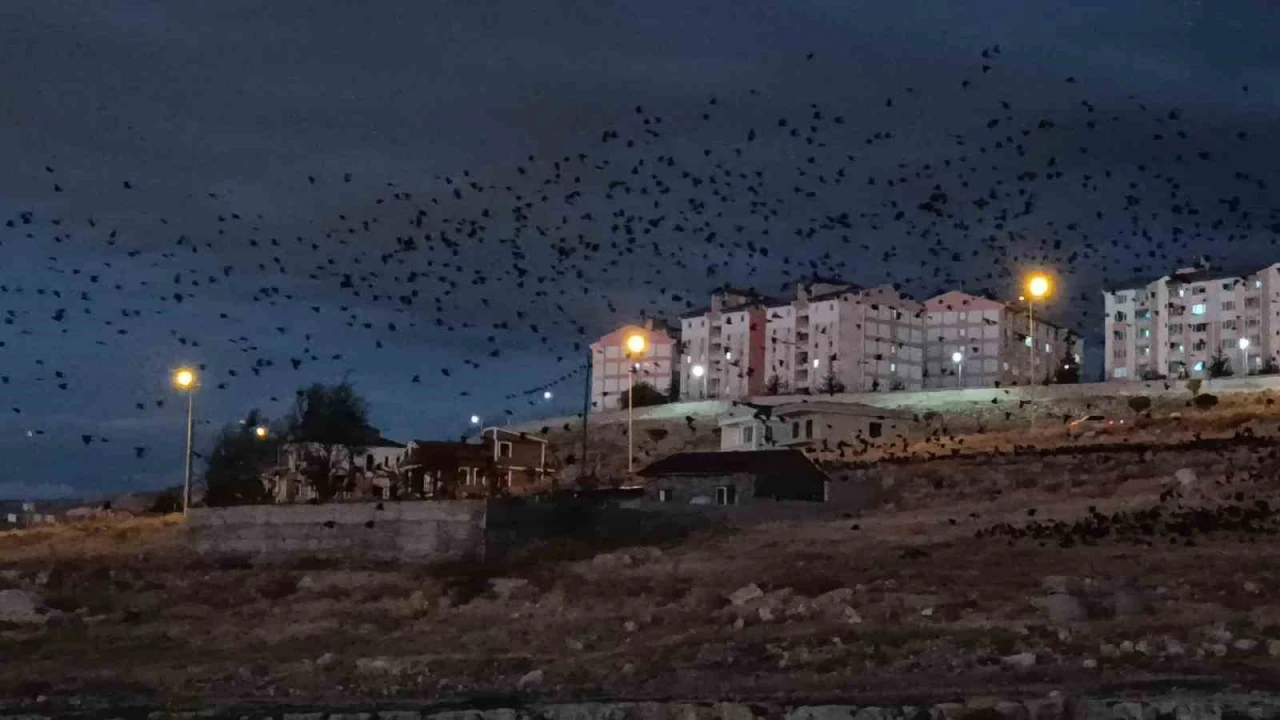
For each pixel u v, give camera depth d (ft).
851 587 168.35
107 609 190.49
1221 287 525.34
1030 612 148.66
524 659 142.61
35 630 175.01
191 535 241.14
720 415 397.60
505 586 186.19
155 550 248.93
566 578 189.98
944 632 140.15
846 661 131.64
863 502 249.34
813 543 206.28
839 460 306.96
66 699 132.87
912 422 359.25
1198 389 362.94
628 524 220.64
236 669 145.59
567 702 121.39
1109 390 377.09
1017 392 391.86
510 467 338.54
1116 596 149.38
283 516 229.66
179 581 211.00
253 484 366.63
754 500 243.81
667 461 268.62
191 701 130.52
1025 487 250.98
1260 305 515.09
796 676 127.65
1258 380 359.66
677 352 604.08
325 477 345.72
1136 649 129.39
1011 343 537.24
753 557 196.95
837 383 488.44
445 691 131.23
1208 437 292.61
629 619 161.68
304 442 365.40
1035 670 124.06
